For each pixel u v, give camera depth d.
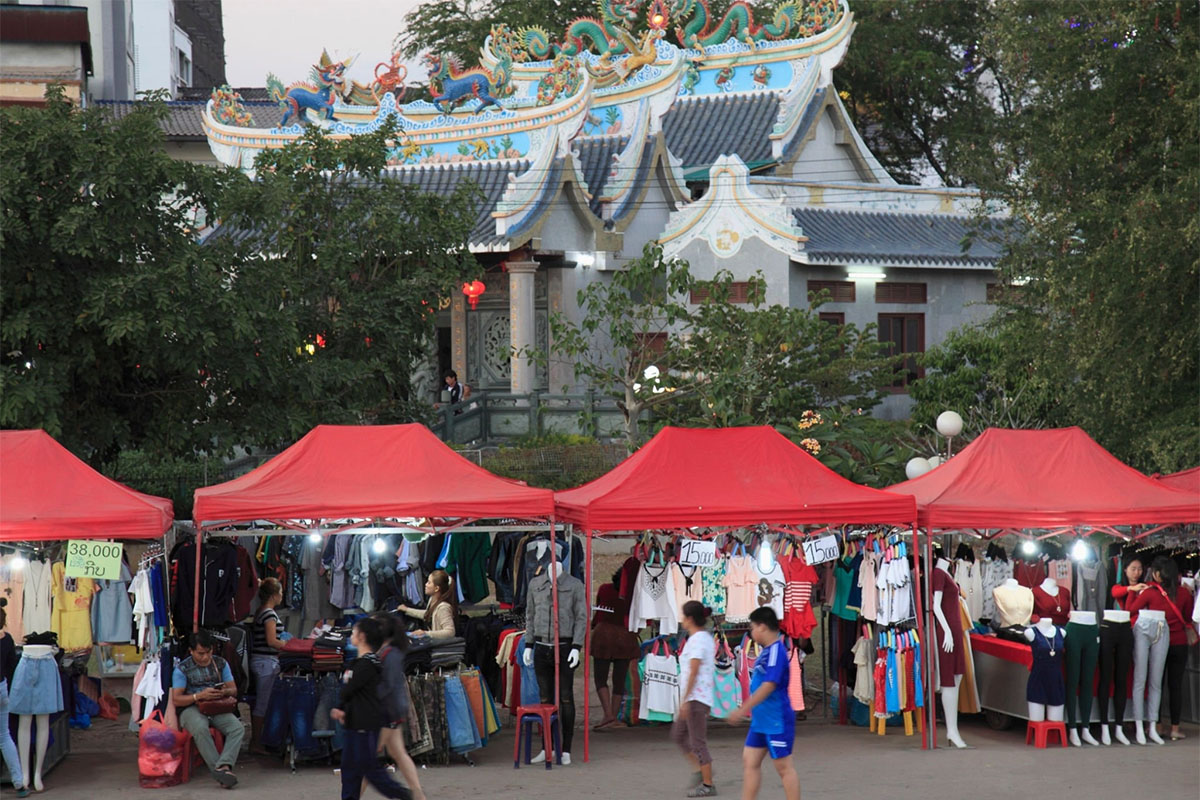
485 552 18.12
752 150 41.47
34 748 13.70
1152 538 17.33
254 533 14.78
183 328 19.59
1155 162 21.70
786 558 15.59
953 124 52.81
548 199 35.50
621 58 40.00
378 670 11.57
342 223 26.34
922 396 31.48
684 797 12.93
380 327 25.39
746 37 43.88
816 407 30.22
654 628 16.58
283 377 22.14
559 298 36.56
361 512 14.34
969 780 13.53
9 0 44.22
